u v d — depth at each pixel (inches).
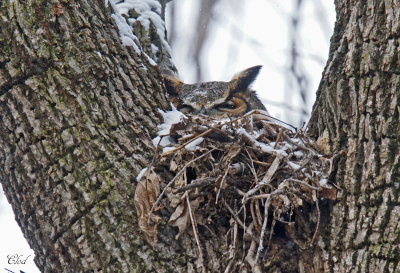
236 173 239.5
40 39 229.6
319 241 234.7
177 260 226.4
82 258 226.1
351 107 239.9
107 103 236.1
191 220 221.6
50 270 235.0
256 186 228.4
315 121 266.1
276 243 239.9
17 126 229.8
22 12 230.7
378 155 229.1
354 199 230.4
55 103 229.0
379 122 231.3
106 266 223.5
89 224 225.1
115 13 261.0
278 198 227.9
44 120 228.5
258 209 231.9
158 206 225.0
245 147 246.5
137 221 225.5
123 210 225.3
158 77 262.8
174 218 223.5
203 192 231.3
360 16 246.7
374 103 233.9
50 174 227.8
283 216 244.4
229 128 254.1
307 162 234.1
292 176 232.2
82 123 229.1
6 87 230.5
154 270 223.8
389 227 221.9
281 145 250.5
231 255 226.5
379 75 235.0
